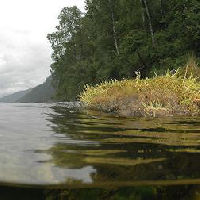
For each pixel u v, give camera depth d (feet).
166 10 87.92
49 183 6.40
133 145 10.01
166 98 20.98
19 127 14.80
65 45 142.92
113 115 20.36
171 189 6.61
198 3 64.64
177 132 12.61
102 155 8.62
